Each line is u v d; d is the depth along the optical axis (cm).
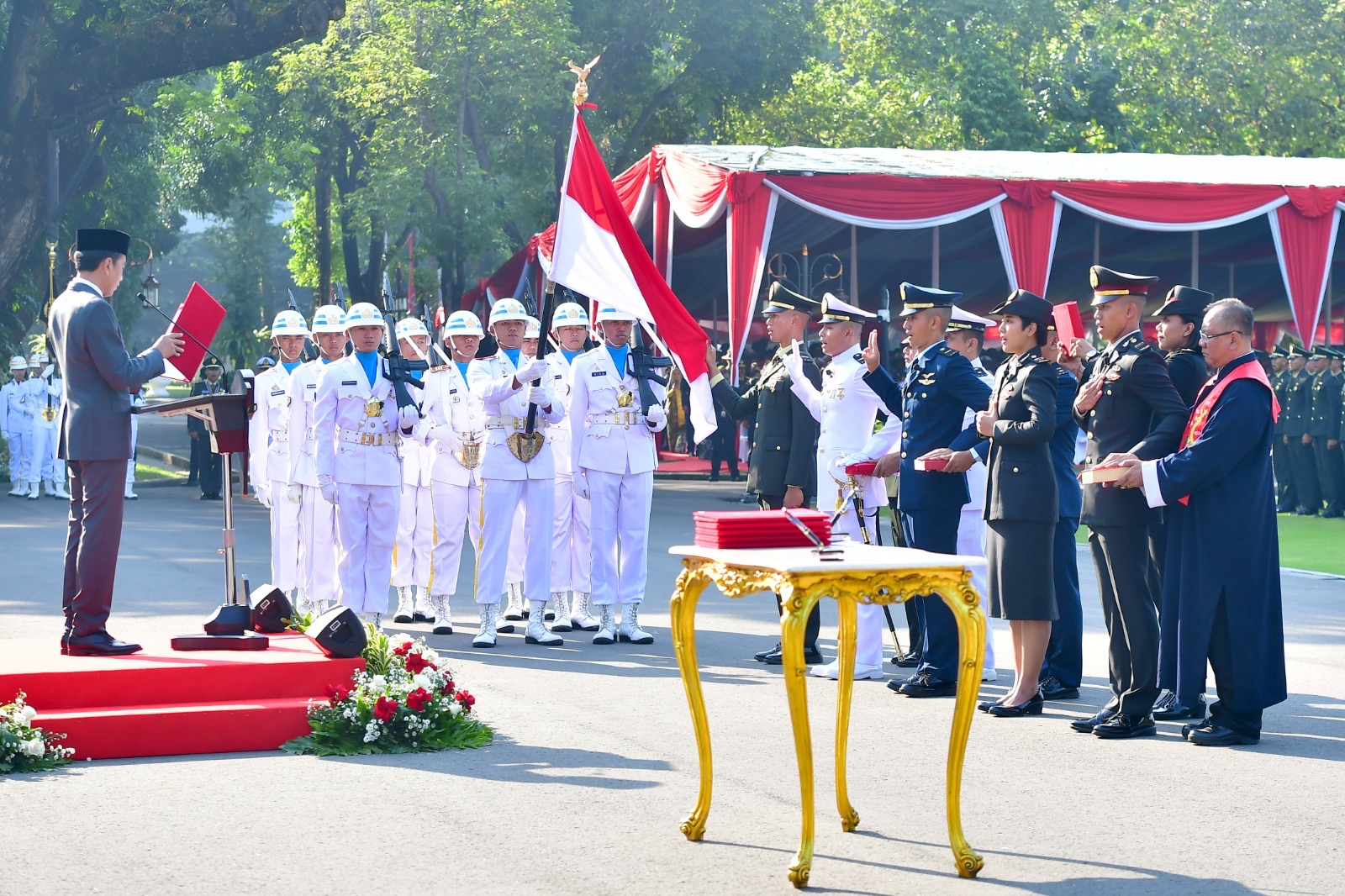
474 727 839
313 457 1328
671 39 4191
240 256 7669
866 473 1041
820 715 908
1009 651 1181
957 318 1117
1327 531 2169
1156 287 3803
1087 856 615
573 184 1268
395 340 1318
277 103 4538
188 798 702
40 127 3203
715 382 1245
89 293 880
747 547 637
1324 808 695
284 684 839
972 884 577
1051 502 894
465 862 602
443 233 3647
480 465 1224
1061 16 4403
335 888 566
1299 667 1094
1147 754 809
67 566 878
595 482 1223
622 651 1174
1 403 2795
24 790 718
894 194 2355
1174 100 4481
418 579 1373
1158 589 960
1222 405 833
